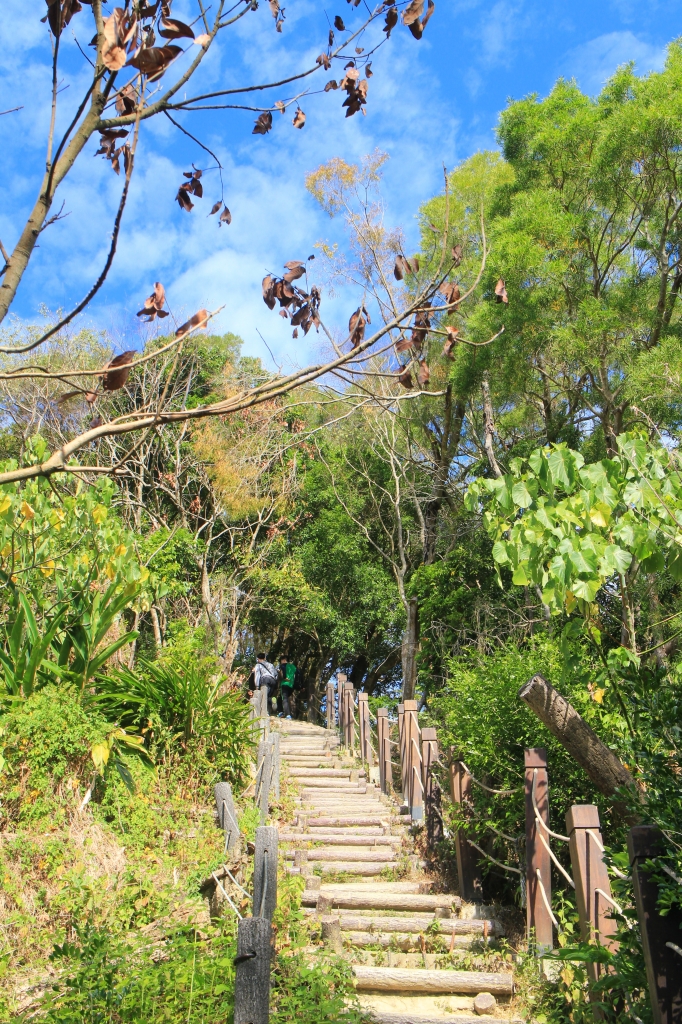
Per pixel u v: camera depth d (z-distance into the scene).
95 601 8.15
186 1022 3.96
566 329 9.98
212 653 12.05
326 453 19.06
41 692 7.44
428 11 2.50
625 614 7.21
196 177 2.79
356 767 12.49
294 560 20.00
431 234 11.57
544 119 11.84
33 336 12.57
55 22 2.13
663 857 3.14
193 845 7.03
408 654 15.90
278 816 9.38
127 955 4.68
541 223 10.45
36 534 7.74
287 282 2.52
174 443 13.73
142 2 2.44
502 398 11.55
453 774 7.22
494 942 6.16
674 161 9.84
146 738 8.46
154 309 2.32
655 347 9.20
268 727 14.21
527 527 5.02
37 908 5.92
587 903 4.58
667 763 3.88
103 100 2.23
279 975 4.54
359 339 2.44
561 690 6.69
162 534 12.14
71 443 2.00
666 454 5.07
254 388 2.18
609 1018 4.04
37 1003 4.83
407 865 7.88
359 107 2.74
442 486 15.30
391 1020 4.93
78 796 7.00
